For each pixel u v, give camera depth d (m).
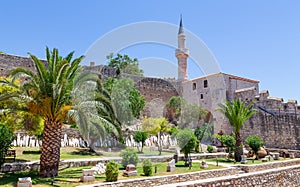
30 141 10.77
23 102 6.69
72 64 6.26
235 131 11.61
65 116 6.34
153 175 6.44
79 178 6.06
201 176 7.23
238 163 10.14
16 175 6.38
